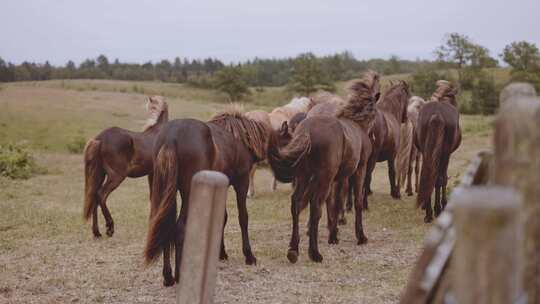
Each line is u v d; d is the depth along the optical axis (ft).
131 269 23.16
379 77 31.48
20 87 182.91
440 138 31.30
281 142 26.04
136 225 32.53
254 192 45.96
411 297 5.56
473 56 199.82
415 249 27.40
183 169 19.56
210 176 8.74
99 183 29.07
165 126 20.22
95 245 27.53
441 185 34.47
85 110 134.72
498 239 4.48
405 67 342.03
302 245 28.45
